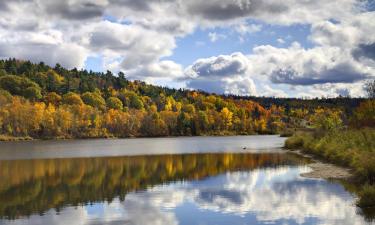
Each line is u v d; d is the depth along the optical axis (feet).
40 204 75.10
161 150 229.45
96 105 569.23
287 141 223.71
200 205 72.13
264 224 59.31
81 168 133.08
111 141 403.13
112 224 60.85
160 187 91.66
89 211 69.21
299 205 69.82
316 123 261.24
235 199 76.38
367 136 130.11
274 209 67.72
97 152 217.36
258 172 112.78
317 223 58.85
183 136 559.79
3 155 198.59
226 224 59.88
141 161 156.56
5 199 80.07
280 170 115.34
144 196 81.10
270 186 88.99
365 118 209.26
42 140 436.76
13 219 64.28
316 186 86.43
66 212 68.59
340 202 70.85
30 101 537.65
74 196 82.58
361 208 66.44
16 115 434.30
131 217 64.69
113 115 531.50
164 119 564.30
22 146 295.48
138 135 533.14
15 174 118.42
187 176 108.88
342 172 103.45
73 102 549.54
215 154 187.01
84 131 488.02
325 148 145.38
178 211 68.18
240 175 107.86
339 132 169.48
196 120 572.92
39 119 450.71
